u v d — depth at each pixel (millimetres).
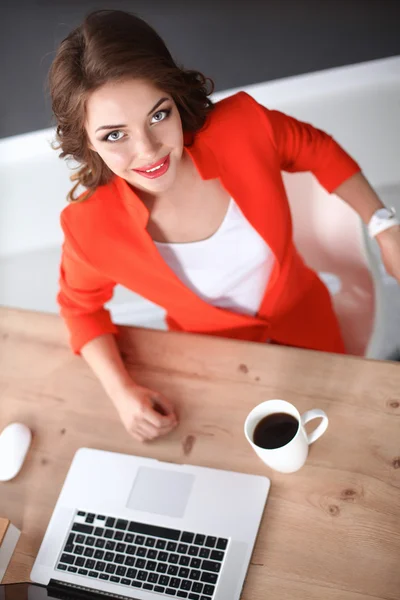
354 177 1590
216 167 1438
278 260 1563
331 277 1940
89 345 1464
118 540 1218
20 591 1166
